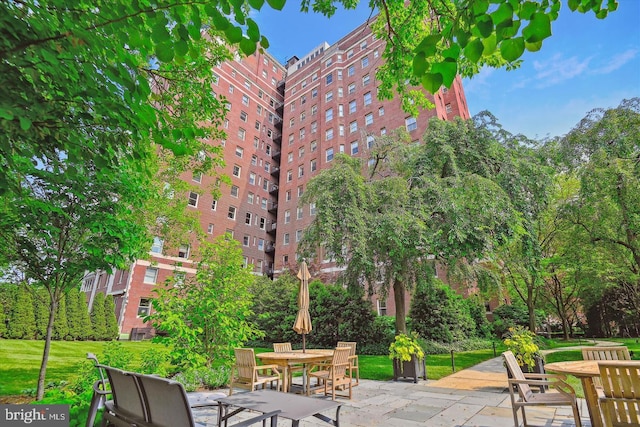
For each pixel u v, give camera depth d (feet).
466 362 34.83
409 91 22.20
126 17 6.06
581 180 33.53
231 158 106.01
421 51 5.46
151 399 7.93
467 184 29.60
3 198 13.26
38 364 29.25
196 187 39.58
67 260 18.07
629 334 74.13
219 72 110.32
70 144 7.93
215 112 19.81
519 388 13.82
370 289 38.42
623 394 10.46
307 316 25.61
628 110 33.04
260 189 113.70
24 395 18.38
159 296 23.07
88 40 6.24
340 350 20.40
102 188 16.89
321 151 99.55
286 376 20.08
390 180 33.32
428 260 37.70
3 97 5.79
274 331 54.80
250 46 6.10
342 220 31.32
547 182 34.35
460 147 33.78
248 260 102.42
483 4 5.38
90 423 10.55
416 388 23.32
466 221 28.73
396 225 29.37
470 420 15.74
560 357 36.65
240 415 16.65
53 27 6.23
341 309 49.83
